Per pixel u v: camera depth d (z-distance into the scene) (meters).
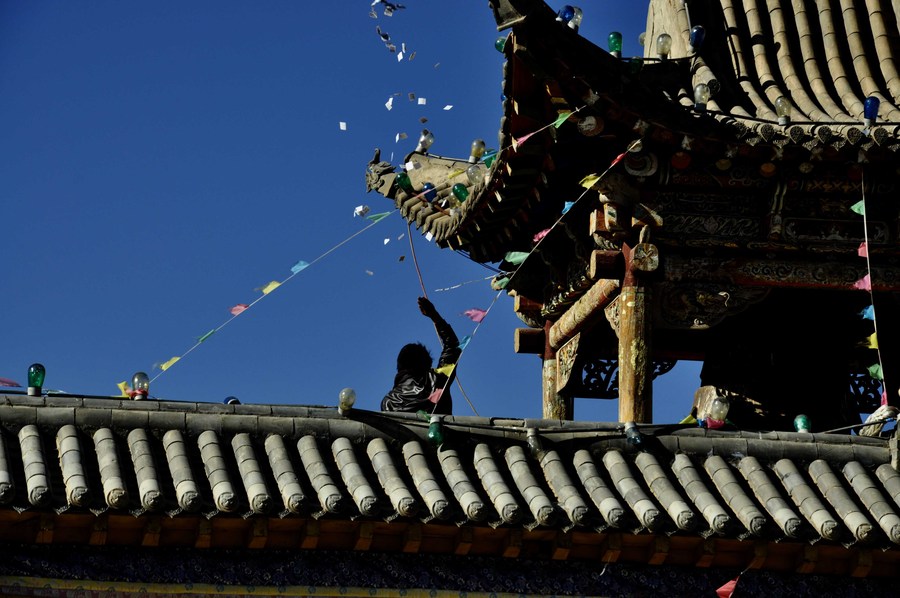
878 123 24.00
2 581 18.17
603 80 22.50
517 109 22.88
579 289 27.44
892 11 27.36
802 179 24.59
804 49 26.77
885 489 21.00
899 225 24.91
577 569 20.16
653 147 24.11
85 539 18.56
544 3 21.77
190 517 18.45
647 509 19.62
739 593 20.53
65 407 18.94
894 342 28.67
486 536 19.67
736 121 23.78
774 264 24.97
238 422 19.50
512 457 20.20
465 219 26.95
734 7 27.27
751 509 20.03
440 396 21.72
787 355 28.72
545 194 25.36
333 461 19.58
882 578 20.95
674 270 24.66
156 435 19.17
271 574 19.19
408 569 19.66
